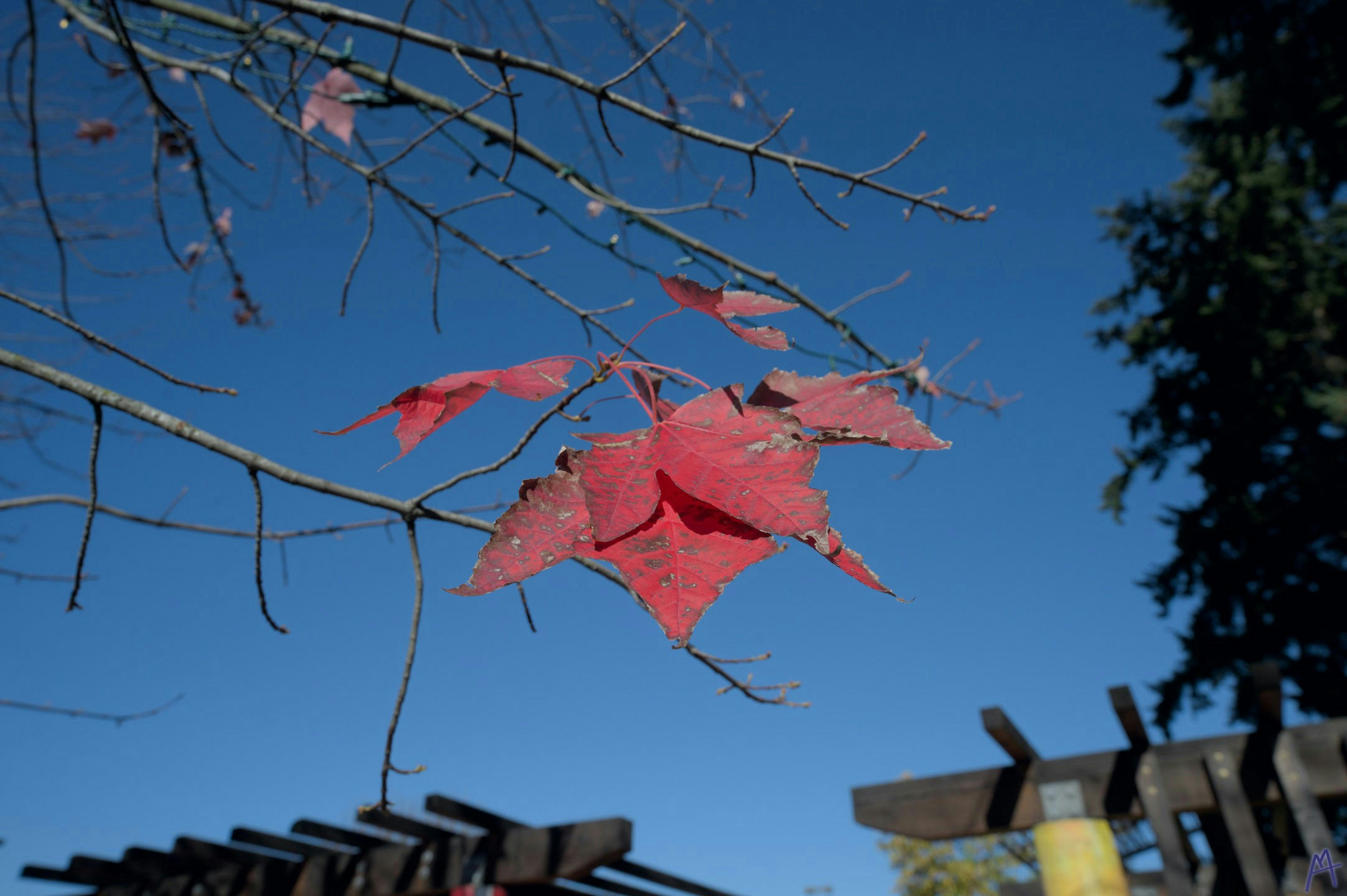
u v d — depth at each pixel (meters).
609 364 0.68
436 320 2.03
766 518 0.50
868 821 4.52
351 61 2.20
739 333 0.60
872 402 0.64
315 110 2.19
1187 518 12.05
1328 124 10.45
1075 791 4.11
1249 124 11.23
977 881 13.71
